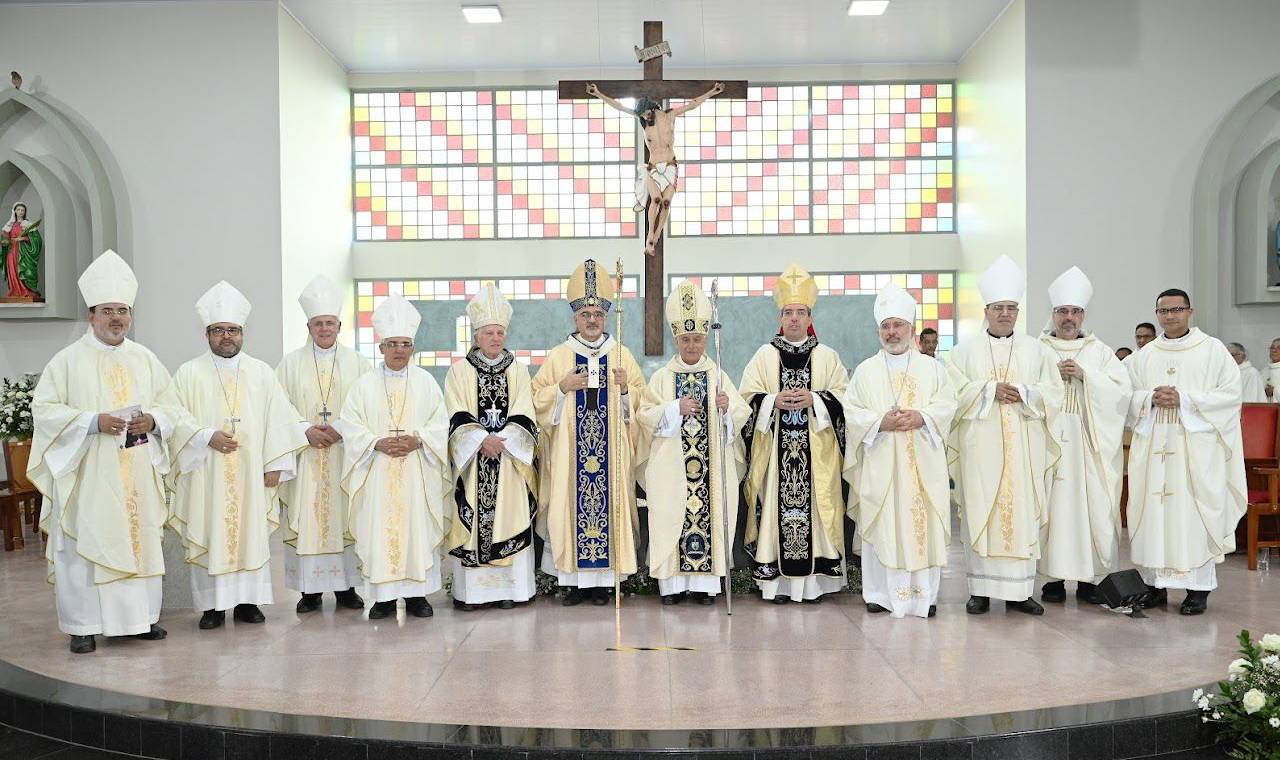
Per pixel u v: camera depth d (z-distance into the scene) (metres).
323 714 4.01
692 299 6.12
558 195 13.01
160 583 5.35
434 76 12.96
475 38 11.86
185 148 10.74
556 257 12.87
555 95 13.02
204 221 10.74
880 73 12.97
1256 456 7.57
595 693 4.25
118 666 4.80
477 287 12.92
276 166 10.72
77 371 5.24
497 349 6.05
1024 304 10.87
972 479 5.72
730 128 13.04
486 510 5.92
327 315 6.21
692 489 6.00
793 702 4.11
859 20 11.48
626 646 5.03
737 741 3.67
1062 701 4.11
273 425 5.72
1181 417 5.73
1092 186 10.77
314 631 5.45
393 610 5.88
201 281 10.73
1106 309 10.78
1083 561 5.82
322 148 11.99
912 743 3.66
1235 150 10.70
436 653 4.93
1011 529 5.63
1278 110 10.65
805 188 13.01
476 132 13.02
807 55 12.66
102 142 10.73
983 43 11.98
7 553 8.39
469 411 5.94
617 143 13.02
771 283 12.96
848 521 6.41
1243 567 7.21
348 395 5.84
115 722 4.03
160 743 3.94
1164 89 10.73
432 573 5.87
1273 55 10.63
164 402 5.52
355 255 12.89
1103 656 4.78
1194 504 5.68
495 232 13.01
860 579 6.36
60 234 10.45
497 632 5.36
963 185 12.70
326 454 6.00
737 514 6.31
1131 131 10.74
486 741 3.69
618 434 6.03
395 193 13.02
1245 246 10.52
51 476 5.20
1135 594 5.62
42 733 4.23
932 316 12.98
